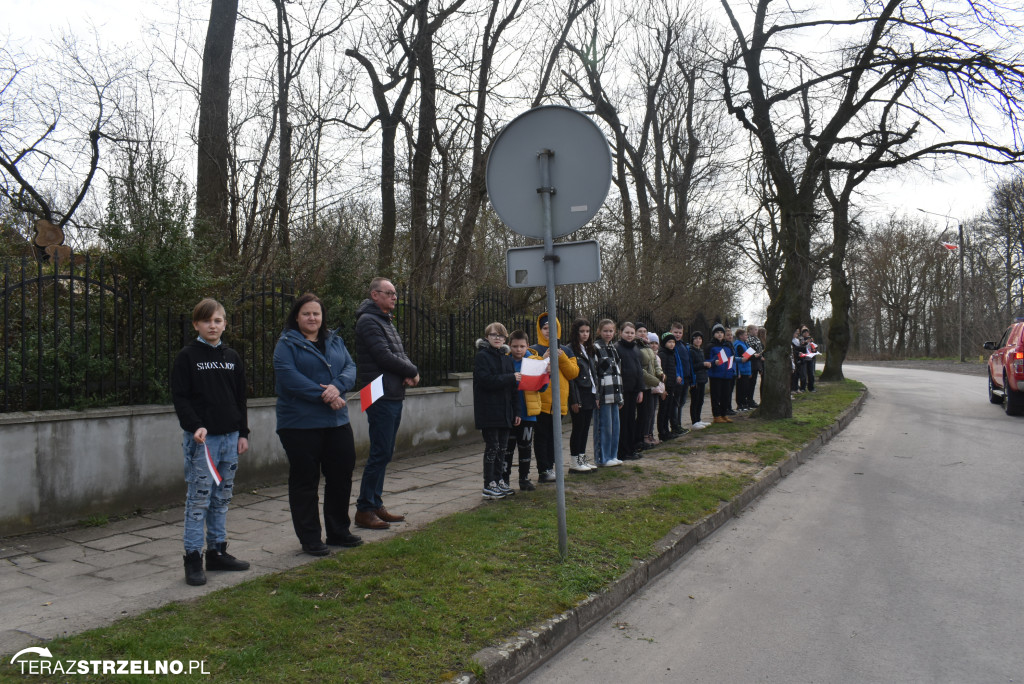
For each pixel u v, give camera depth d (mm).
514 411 6512
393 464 8180
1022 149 10594
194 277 6422
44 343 5547
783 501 7000
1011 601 4301
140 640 3156
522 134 4562
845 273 21891
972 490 7301
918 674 3379
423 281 11305
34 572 4266
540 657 3502
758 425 11344
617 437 8047
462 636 3408
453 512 5867
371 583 3965
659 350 10156
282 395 4609
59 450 5234
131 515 5648
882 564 5035
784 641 3771
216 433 4168
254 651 3084
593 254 4430
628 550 4883
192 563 4031
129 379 5867
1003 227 38688
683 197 23250
